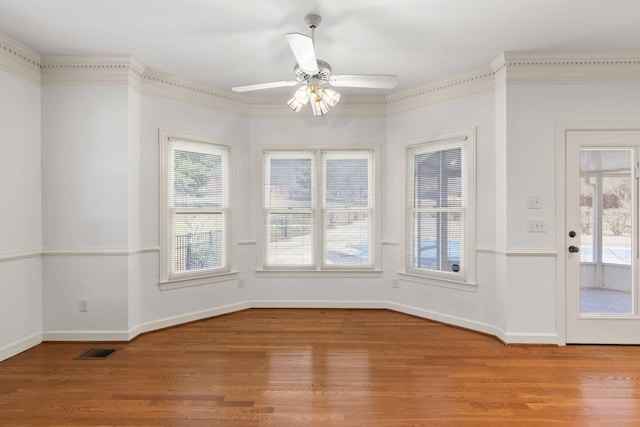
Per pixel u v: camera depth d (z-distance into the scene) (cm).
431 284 420
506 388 261
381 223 461
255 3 261
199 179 424
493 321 368
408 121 438
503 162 348
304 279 468
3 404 239
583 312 345
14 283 318
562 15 275
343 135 462
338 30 298
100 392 254
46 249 346
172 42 320
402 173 443
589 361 307
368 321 417
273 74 391
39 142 343
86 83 347
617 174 341
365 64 364
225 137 441
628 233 341
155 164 385
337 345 344
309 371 288
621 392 256
